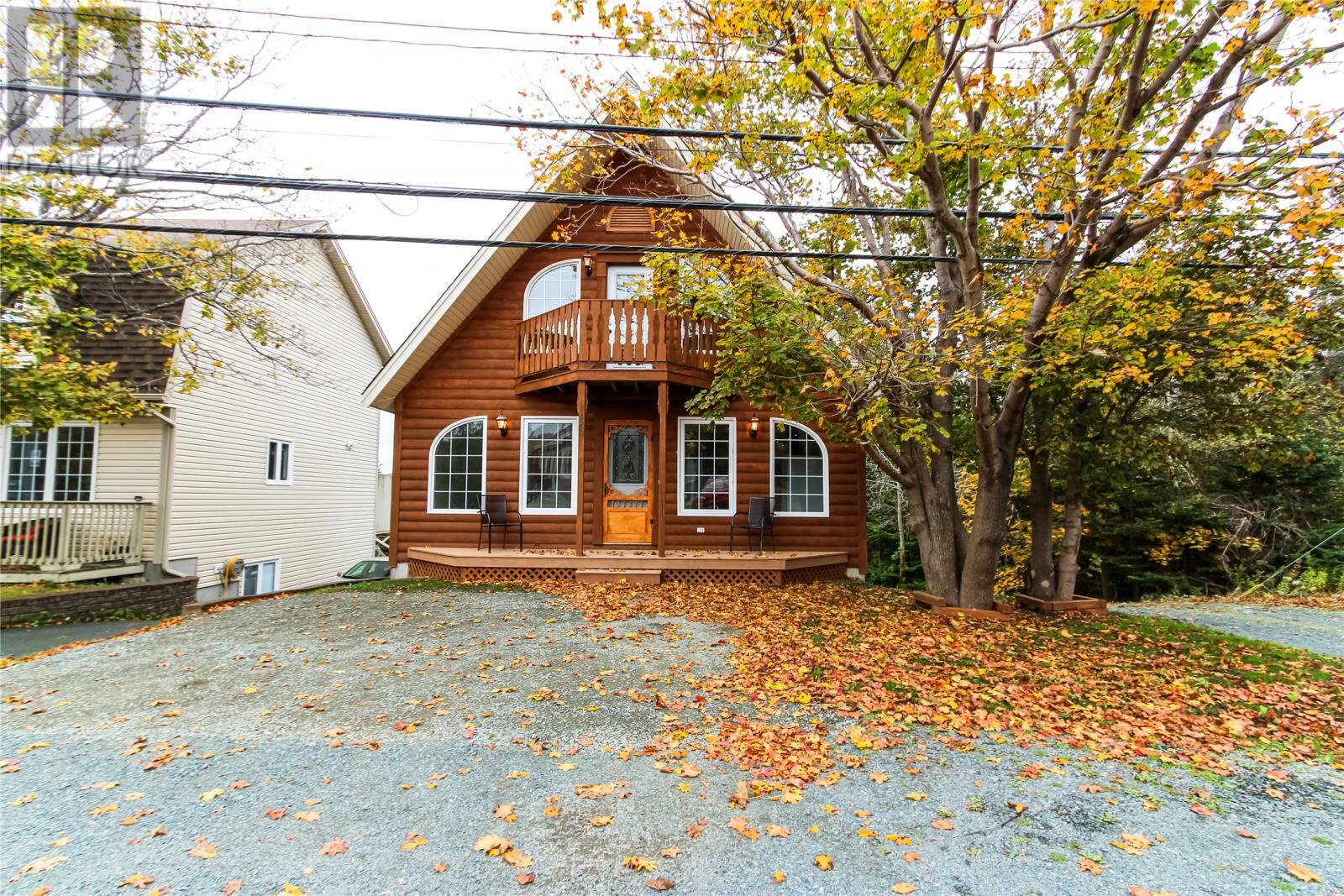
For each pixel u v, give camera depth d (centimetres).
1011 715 502
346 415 1941
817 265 935
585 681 575
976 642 700
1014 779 398
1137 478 1082
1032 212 619
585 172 1138
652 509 1202
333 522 1875
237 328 1089
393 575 1181
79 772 407
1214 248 739
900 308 814
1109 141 574
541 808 361
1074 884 294
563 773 404
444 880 296
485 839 329
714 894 286
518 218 1139
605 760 421
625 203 558
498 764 416
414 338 1133
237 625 786
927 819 351
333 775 401
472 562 1062
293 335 1328
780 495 1199
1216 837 336
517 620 802
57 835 335
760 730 468
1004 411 787
